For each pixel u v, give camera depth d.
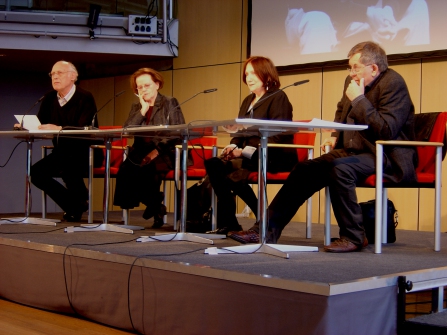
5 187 7.69
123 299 2.60
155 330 2.46
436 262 2.58
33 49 6.22
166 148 3.99
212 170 3.58
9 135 3.98
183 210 3.34
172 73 6.86
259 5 5.98
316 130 2.80
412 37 4.99
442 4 4.82
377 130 2.93
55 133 3.66
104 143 4.07
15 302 3.20
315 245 3.27
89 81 7.72
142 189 4.04
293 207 3.09
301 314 1.98
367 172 2.95
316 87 5.65
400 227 5.18
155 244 3.07
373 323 2.09
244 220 5.20
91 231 3.73
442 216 4.88
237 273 2.16
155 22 6.43
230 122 2.43
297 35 5.72
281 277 2.06
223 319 2.21
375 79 3.09
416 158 3.09
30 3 6.19
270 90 3.51
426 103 4.99
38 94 7.79
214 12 6.47
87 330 2.62
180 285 2.37
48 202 7.94
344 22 5.40
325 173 3.04
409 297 2.90
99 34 6.28
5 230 3.69
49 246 2.96
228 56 6.37
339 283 1.95
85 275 2.78
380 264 2.48
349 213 2.93
